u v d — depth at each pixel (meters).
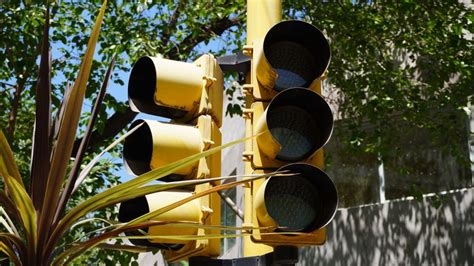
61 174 3.19
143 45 10.73
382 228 13.34
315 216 3.40
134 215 3.68
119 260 10.16
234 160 19.34
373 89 12.16
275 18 4.07
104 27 11.52
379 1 12.24
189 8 11.66
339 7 11.90
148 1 10.84
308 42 3.78
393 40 12.19
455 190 12.57
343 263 13.68
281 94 3.47
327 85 13.86
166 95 3.72
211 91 3.75
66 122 3.21
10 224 3.31
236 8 11.58
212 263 3.51
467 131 12.51
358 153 12.37
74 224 3.52
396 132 12.49
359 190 13.93
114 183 10.20
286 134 3.57
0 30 10.24
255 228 3.05
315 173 3.39
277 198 3.38
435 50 12.03
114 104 10.83
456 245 12.36
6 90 10.53
